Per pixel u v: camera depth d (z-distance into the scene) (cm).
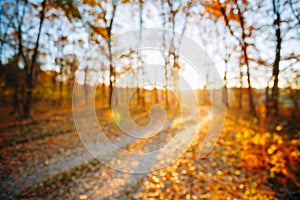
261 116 383
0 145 633
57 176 478
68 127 870
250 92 384
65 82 994
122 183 435
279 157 368
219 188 382
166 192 388
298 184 344
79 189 420
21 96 938
